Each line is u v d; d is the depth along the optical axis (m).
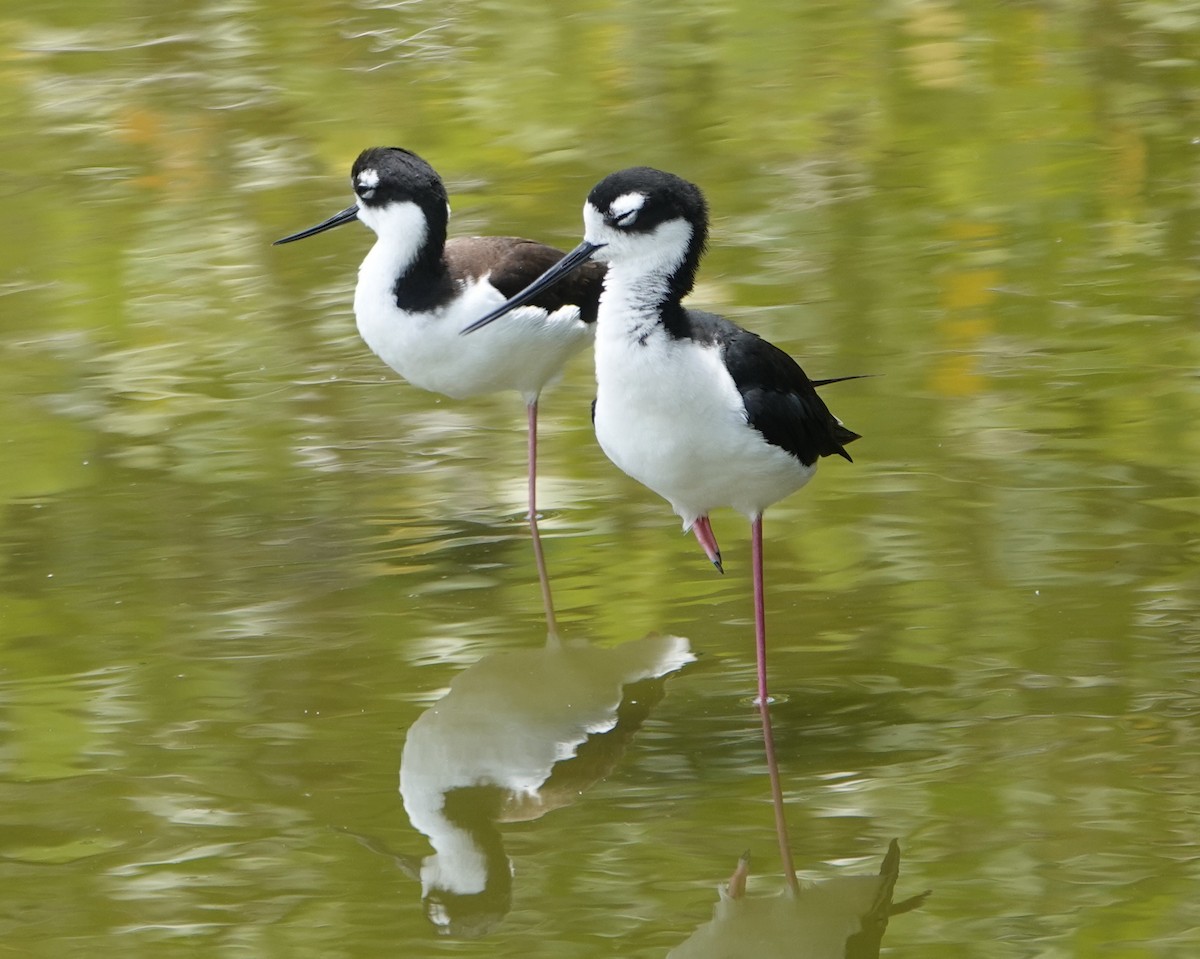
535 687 8.98
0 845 7.71
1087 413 11.79
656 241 7.94
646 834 7.70
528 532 10.72
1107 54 20.08
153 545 10.63
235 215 16.44
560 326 10.79
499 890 7.32
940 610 9.48
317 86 20.05
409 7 22.94
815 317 13.60
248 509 11.10
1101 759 8.00
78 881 7.43
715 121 18.59
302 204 16.64
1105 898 7.03
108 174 17.62
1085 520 10.38
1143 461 11.08
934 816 7.66
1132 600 9.45
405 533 10.74
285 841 7.70
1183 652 8.89
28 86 20.38
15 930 7.09
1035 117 18.23
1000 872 7.24
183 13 22.89
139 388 12.98
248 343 13.73
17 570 10.33
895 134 18.00
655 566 10.23
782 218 15.83
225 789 8.11
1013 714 8.45
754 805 7.86
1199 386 12.07
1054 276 14.24
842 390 12.29
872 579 9.87
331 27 22.20
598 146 17.98
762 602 8.73
